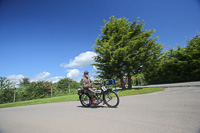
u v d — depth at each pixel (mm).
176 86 13562
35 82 17406
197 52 21047
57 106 6965
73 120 3727
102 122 3344
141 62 15188
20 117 4715
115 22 16312
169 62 24312
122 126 2939
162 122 3035
